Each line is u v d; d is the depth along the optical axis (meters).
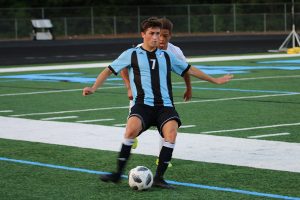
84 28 106.75
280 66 51.22
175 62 15.73
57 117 26.83
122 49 77.06
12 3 115.75
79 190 15.20
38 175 16.77
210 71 47.31
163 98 15.35
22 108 29.86
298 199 14.13
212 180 15.93
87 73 48.19
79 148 20.20
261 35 109.12
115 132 22.97
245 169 17.00
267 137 21.47
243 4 114.88
